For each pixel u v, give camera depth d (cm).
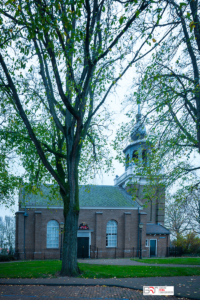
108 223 3478
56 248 3238
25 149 1798
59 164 1698
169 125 1326
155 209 3938
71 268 1419
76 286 1183
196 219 2883
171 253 3666
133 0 947
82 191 3725
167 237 3691
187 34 1237
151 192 1602
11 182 2305
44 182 2109
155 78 1225
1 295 1010
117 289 1120
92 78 1421
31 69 1500
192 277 1433
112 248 3403
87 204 3456
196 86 1130
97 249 3319
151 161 1465
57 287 1163
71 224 1464
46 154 1847
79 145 1546
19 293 1046
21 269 1625
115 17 1066
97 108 1622
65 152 1941
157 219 3875
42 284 1215
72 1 910
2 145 1914
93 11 1196
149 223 3875
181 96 1238
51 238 3262
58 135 1808
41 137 1884
